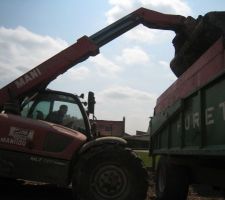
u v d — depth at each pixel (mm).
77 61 9523
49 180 7770
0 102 8773
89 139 8508
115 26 10203
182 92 7438
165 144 8523
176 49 9766
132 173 7492
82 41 9547
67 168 7801
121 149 7590
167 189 8141
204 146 5840
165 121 8203
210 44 7656
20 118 8070
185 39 9641
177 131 7414
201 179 7145
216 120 5387
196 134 6195
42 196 8383
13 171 7758
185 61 8547
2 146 7781
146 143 21750
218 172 6176
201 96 5984
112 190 7477
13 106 8477
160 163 8938
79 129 8547
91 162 7500
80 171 7496
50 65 9172
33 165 7781
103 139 7793
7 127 7852
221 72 5090
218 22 7141
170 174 8125
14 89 8820
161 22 10125
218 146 5258
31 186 9633
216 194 10469
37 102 8750
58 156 7816
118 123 30703
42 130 7871
